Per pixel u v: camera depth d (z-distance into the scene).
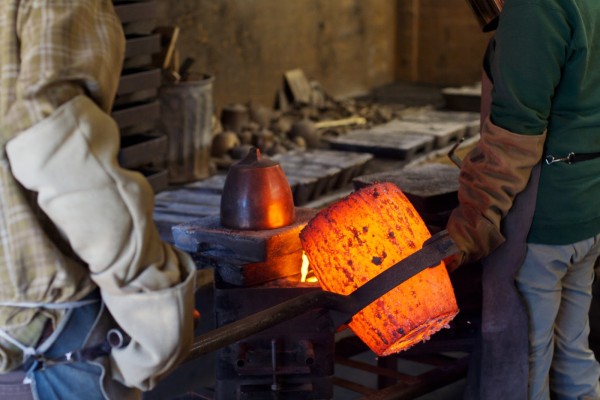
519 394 3.09
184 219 4.63
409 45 9.96
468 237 2.93
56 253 1.79
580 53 2.81
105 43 1.82
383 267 2.74
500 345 3.07
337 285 2.78
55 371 1.85
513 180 2.90
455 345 3.27
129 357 1.85
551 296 3.05
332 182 5.70
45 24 1.76
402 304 2.72
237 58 7.77
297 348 2.89
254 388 2.93
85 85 1.78
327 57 8.97
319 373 2.91
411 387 3.34
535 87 2.81
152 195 1.80
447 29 9.78
